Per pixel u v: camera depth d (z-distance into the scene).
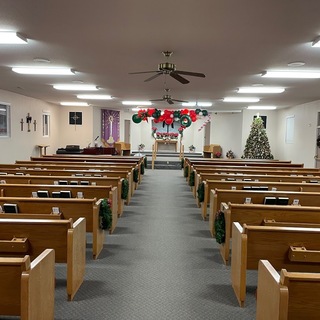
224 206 3.80
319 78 6.84
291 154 13.23
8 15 3.51
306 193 4.42
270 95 9.86
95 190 4.59
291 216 3.47
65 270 3.54
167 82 7.86
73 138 15.55
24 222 2.76
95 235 3.81
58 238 2.84
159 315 2.72
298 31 3.89
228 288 3.22
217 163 9.74
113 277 3.41
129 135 18.80
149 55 5.23
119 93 10.37
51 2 3.15
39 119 12.81
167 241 4.58
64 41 4.49
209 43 4.48
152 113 12.52
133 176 7.81
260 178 6.27
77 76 7.29
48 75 7.21
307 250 2.63
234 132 15.99
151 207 6.66
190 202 7.21
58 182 5.46
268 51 4.82
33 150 12.27
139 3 3.15
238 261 2.94
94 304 2.87
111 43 4.57
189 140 19.48
